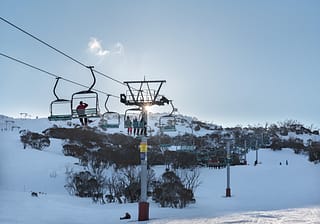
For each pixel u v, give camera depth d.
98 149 83.88
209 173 76.38
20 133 111.12
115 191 46.72
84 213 32.62
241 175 74.06
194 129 159.38
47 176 66.50
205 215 26.22
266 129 172.62
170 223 22.25
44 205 36.00
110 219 28.84
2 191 44.34
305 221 19.89
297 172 75.88
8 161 75.19
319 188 56.31
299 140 140.62
